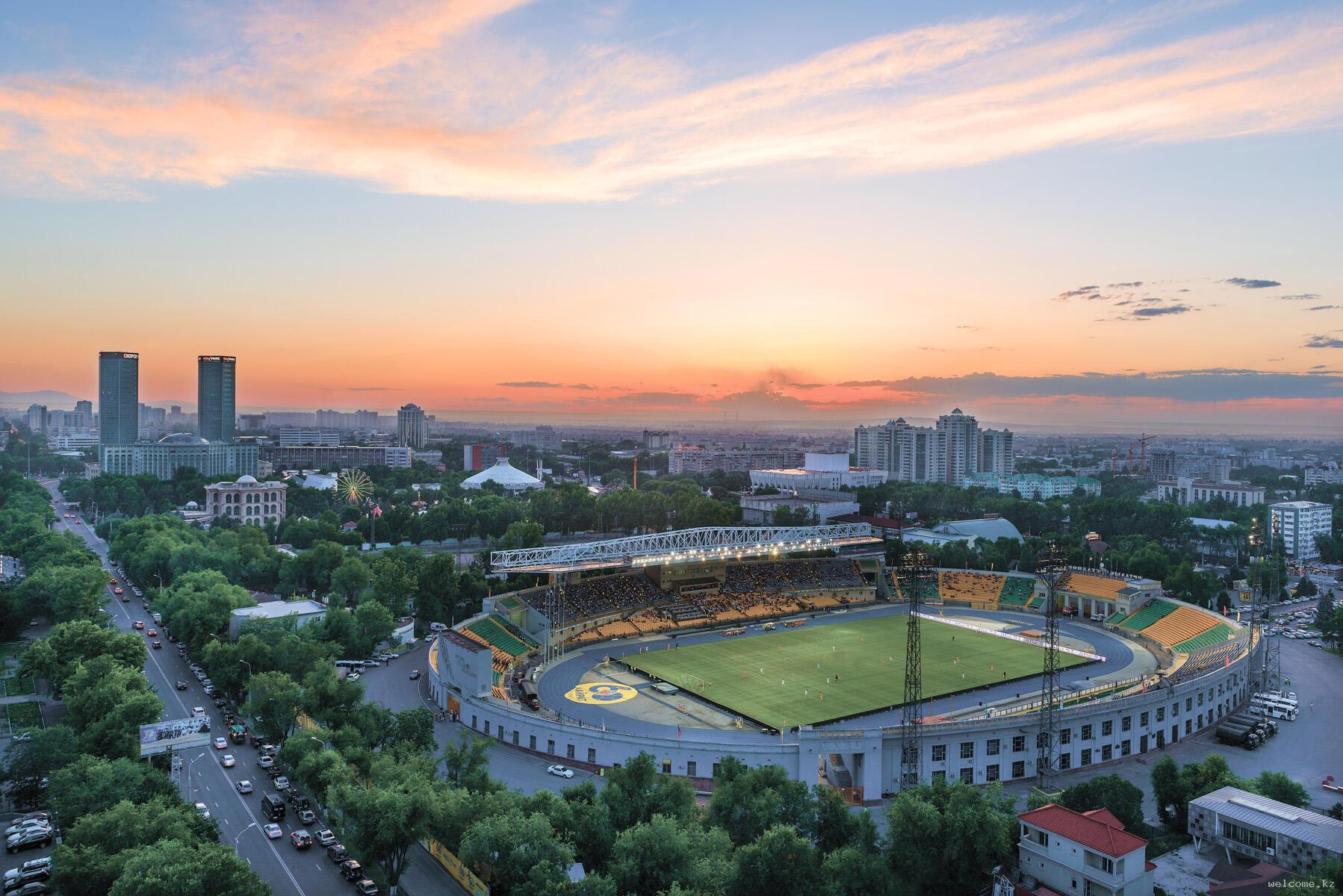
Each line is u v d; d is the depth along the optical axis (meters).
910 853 116.00
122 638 194.62
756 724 180.88
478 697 185.00
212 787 150.12
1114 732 173.62
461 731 182.25
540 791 122.75
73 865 102.12
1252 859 118.81
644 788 128.62
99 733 147.00
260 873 120.44
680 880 104.69
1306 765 170.00
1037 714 165.75
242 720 184.12
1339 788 155.38
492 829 107.19
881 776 155.12
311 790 135.75
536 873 101.75
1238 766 169.50
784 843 107.12
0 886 114.75
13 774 140.62
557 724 167.25
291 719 162.38
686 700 197.38
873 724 181.25
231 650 191.88
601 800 124.81
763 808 122.44
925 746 157.12
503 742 176.00
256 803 143.88
